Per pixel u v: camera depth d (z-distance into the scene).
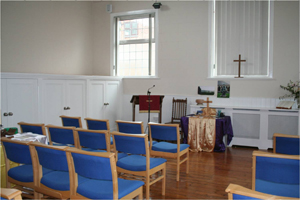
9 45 5.02
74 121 4.18
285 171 2.19
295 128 5.51
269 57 6.05
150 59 7.25
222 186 3.69
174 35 6.88
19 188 2.84
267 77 6.06
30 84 4.74
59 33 6.28
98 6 7.51
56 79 5.28
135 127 3.70
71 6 6.68
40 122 4.94
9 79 4.38
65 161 2.36
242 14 6.25
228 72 6.43
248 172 4.29
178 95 6.86
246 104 6.21
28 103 4.72
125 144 3.06
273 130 5.69
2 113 4.29
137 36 7.40
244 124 5.92
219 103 6.45
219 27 6.45
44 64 5.85
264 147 5.77
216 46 6.51
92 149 3.59
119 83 7.34
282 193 2.26
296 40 5.80
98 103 6.50
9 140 2.59
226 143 5.45
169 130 3.76
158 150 3.88
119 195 2.23
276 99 5.98
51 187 2.45
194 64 6.70
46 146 2.36
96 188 2.30
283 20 5.87
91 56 7.52
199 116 5.68
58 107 5.36
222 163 4.77
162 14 6.98
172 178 3.98
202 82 6.63
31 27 5.49
